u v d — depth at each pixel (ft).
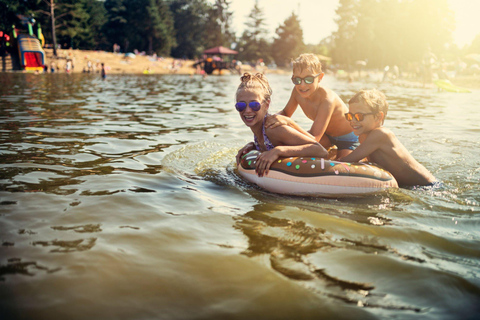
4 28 140.26
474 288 5.46
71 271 5.63
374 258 6.31
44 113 25.26
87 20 197.98
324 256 6.36
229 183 10.94
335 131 13.93
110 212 8.13
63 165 12.03
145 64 154.30
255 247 6.66
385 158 11.34
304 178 10.30
